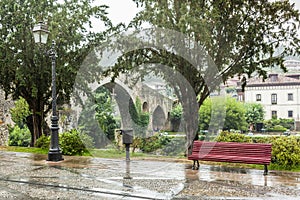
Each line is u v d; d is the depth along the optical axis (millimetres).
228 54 9078
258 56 9266
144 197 4844
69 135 9688
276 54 9352
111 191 5188
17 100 14672
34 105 12922
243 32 9086
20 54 11258
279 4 8891
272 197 4828
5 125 16188
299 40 9039
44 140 11172
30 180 6105
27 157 9133
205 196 4875
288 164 7172
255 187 5469
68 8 11930
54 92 8562
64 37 11234
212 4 9102
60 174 6617
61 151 8633
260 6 8992
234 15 9070
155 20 7133
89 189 5344
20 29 11070
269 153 6535
